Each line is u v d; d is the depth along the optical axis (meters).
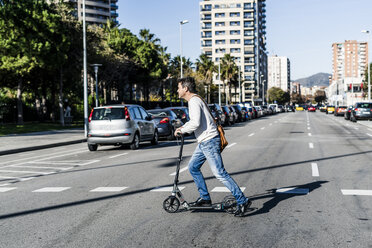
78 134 23.34
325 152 12.62
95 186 7.46
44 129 28.05
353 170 8.91
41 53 31.69
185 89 5.15
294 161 10.53
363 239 4.19
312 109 96.44
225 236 4.33
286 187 7.04
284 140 17.28
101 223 4.93
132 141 14.45
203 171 8.89
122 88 52.59
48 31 32.66
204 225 4.77
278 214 5.23
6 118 39.84
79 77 39.84
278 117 51.72
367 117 34.66
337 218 5.01
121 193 6.74
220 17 130.25
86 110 21.08
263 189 6.88
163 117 18.55
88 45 37.16
